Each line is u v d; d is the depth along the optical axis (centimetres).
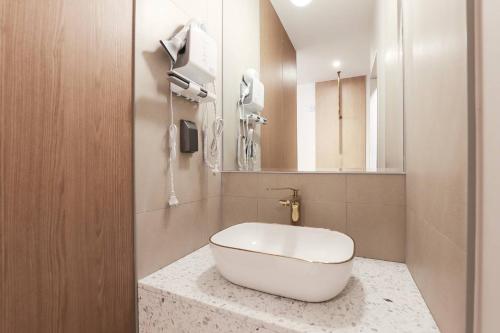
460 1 37
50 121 53
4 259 46
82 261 60
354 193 91
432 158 53
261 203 107
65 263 56
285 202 97
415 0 66
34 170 51
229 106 120
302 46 115
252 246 91
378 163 100
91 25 61
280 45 119
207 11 105
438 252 50
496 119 29
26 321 49
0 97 45
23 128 49
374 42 105
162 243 81
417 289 67
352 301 61
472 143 34
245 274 65
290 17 117
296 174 100
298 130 116
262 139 121
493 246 30
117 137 68
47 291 53
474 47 34
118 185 68
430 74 53
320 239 82
